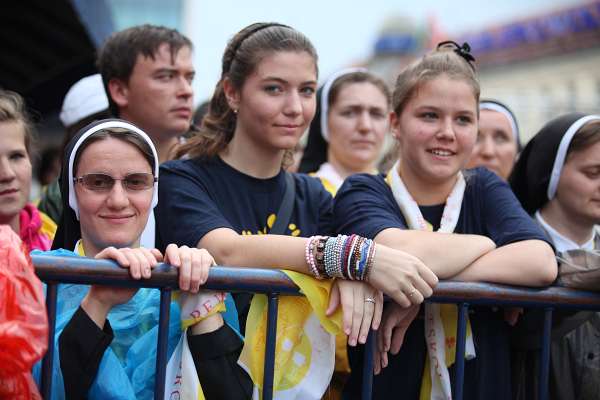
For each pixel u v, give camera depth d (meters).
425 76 5.08
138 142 4.52
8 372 3.49
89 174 4.43
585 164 5.53
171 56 6.75
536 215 5.87
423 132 5.04
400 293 4.22
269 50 5.32
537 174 5.77
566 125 5.64
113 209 4.43
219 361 4.23
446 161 5.04
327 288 4.32
